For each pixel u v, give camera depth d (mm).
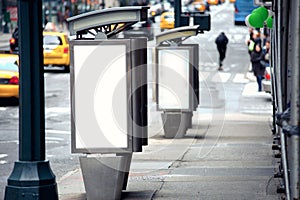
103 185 10930
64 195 11852
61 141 19312
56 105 28188
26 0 9891
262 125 21609
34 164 10031
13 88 27875
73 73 10570
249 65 43969
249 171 13820
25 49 9961
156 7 95375
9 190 10031
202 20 21594
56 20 83938
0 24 75938
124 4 102438
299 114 7000
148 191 11898
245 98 30078
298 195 7066
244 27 71500
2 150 17859
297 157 7027
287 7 8891
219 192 11773
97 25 10945
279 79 8570
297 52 6992
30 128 10039
